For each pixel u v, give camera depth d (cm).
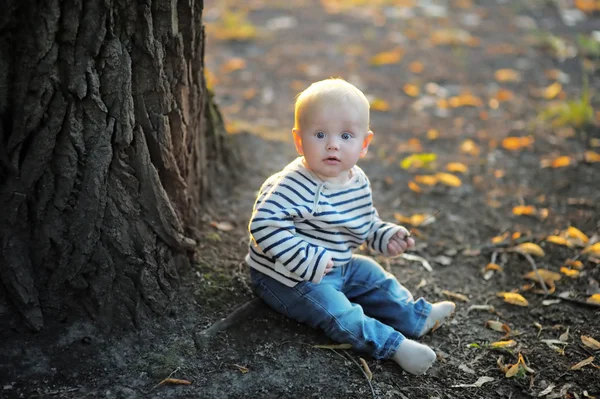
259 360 241
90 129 228
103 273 242
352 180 255
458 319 279
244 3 718
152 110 242
